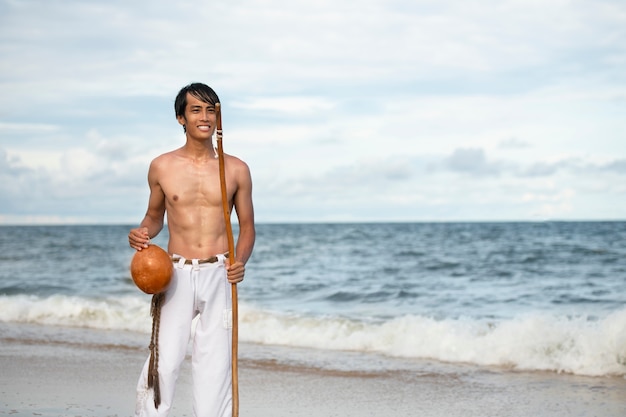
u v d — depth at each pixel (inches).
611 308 513.3
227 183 157.8
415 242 1561.3
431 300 570.3
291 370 293.0
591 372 281.0
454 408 231.6
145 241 151.1
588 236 1712.6
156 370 152.7
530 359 299.0
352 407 233.0
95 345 353.1
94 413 217.5
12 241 1733.5
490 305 539.5
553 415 222.5
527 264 909.2
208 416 153.8
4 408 222.8
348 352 336.5
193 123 156.3
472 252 1167.6
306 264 987.9
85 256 1158.3
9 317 454.6
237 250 160.6
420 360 314.8
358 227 3201.3
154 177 158.9
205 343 155.8
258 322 406.6
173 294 153.7
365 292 626.2
